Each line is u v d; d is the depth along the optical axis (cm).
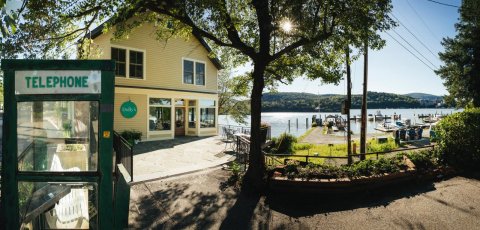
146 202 745
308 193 811
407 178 892
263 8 861
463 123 1005
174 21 1045
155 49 1984
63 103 357
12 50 815
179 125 2250
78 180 351
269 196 801
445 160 1028
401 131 2316
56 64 342
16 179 346
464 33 2978
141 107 1903
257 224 630
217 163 1194
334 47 972
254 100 884
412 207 705
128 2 795
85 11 871
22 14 804
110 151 353
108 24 888
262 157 902
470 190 809
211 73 2366
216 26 895
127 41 1842
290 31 915
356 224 625
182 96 2128
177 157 1334
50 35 912
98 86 348
